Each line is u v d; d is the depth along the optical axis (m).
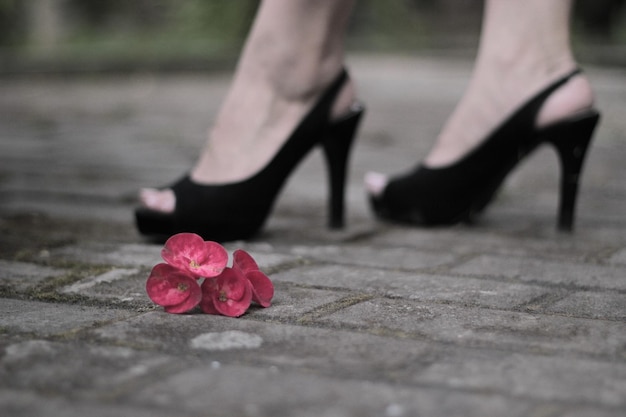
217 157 2.51
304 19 2.53
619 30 14.88
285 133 2.54
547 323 1.67
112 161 4.09
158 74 10.67
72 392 1.29
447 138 2.78
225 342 1.53
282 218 2.88
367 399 1.26
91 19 15.56
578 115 2.61
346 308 1.77
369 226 2.78
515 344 1.54
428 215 2.76
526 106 2.65
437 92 8.16
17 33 14.16
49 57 11.22
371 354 1.47
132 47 12.83
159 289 1.70
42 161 4.05
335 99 2.59
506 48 2.68
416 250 2.41
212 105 7.12
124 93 8.34
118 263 2.17
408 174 2.80
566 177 2.66
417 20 14.91
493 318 1.71
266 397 1.27
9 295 1.86
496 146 2.70
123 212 2.90
